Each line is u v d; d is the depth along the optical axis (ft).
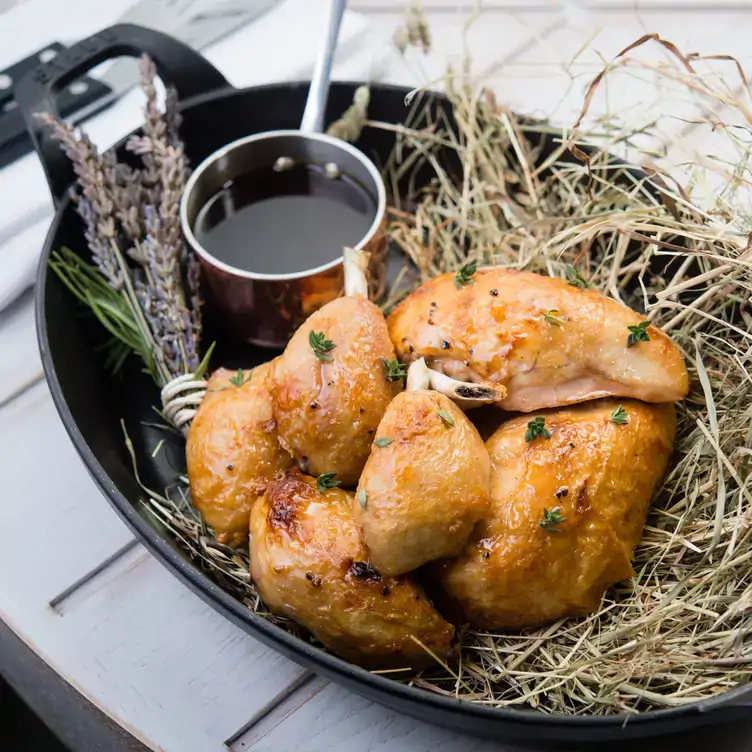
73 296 2.39
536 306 2.10
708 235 2.23
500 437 2.08
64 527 2.31
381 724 2.12
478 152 2.53
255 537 2.06
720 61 2.80
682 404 2.23
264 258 2.38
